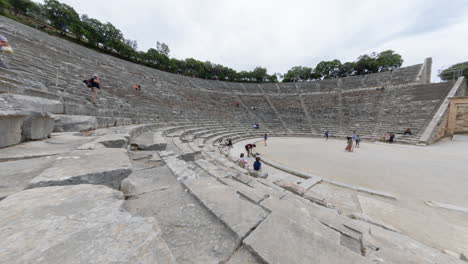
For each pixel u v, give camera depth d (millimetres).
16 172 2115
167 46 53719
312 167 9391
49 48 15656
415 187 6801
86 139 4219
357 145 15469
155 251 1020
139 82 21797
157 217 1823
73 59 16266
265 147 15258
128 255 946
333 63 46844
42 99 5453
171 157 4102
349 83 36094
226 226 1675
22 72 7219
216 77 51906
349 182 7332
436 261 2590
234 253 1389
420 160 10969
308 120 28656
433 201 5656
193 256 1339
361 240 2412
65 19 29125
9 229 1056
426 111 20906
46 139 3979
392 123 21953
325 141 19547
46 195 1508
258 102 34906
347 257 1336
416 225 4320
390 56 41062
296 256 1310
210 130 17594
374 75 34938
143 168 3373
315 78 50062
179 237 1544
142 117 12094
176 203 2121
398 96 25938
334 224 2869
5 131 3000
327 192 6176
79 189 1674
